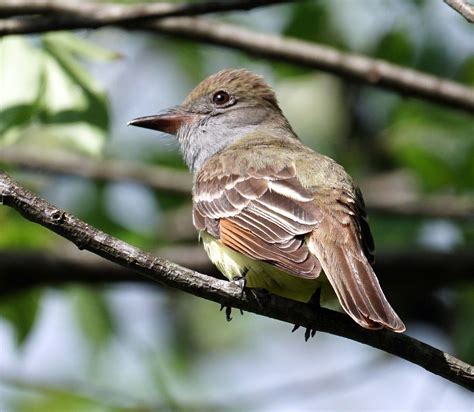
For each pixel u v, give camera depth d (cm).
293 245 875
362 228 927
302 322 836
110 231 1450
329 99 1591
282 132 1148
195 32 1219
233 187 962
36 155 1453
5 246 1334
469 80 1441
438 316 1451
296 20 1426
